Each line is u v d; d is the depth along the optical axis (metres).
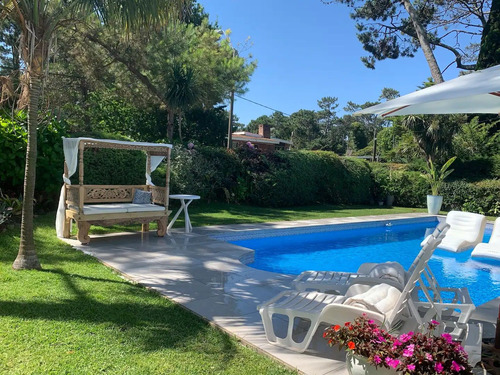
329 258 9.01
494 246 8.12
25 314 3.67
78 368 2.78
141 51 14.09
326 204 17.98
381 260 9.02
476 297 6.39
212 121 24.02
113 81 15.62
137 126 20.58
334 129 70.56
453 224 9.45
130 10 5.21
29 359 2.86
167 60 14.86
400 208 18.44
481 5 24.75
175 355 3.08
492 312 4.63
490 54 20.89
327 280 4.86
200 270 5.81
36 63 4.92
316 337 3.64
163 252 6.87
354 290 3.92
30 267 5.14
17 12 4.86
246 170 15.06
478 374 2.90
